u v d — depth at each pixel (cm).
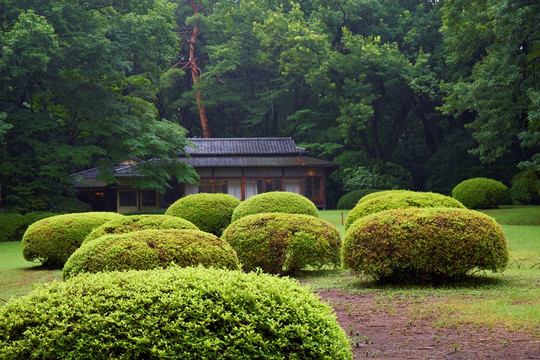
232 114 4806
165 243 673
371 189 3575
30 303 293
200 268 346
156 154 2989
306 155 3972
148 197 3725
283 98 4466
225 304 289
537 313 560
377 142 4094
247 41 4384
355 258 809
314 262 961
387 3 4375
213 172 3769
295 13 3994
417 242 769
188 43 5000
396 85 3975
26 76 2458
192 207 1678
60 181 2828
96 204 3750
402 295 703
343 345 302
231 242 972
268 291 306
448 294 696
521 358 424
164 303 284
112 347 270
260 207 1415
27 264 1346
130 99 2941
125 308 281
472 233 771
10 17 2419
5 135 2500
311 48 3794
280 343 277
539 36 2217
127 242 666
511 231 1703
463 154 3884
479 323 536
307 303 306
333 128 4147
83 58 2477
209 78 4381
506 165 3584
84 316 278
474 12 2558
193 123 4953
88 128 2709
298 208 1419
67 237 1216
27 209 2481
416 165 4294
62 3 2444
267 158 3847
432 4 4403
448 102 2841
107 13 2856
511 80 2072
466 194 2797
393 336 506
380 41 4028
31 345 269
